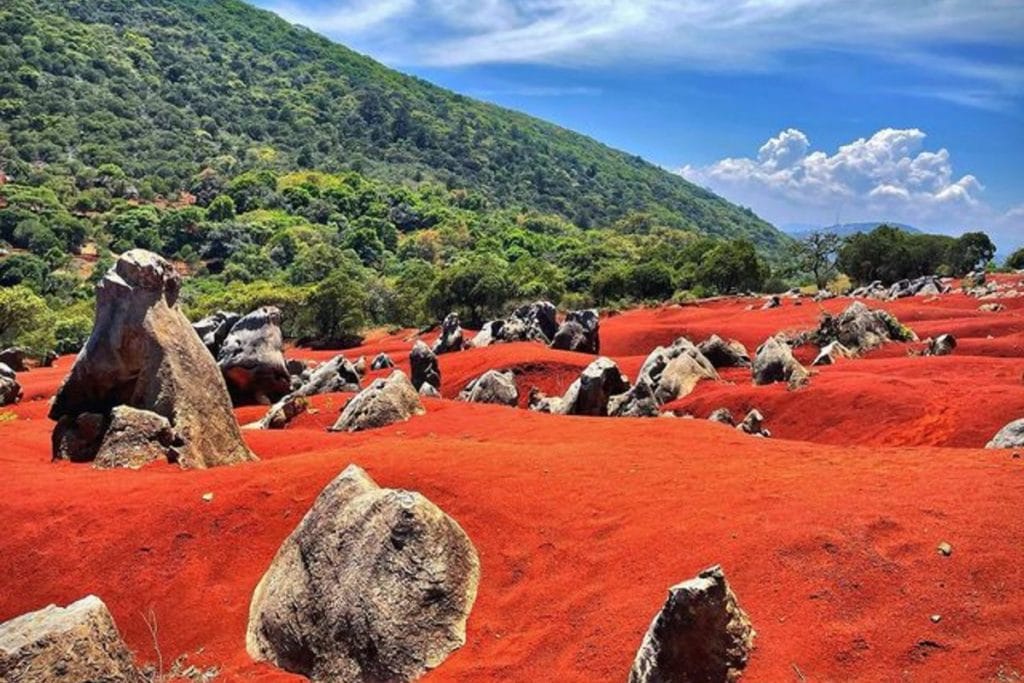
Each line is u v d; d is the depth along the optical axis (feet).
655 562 37.70
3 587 46.62
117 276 68.54
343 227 513.04
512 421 74.95
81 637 32.89
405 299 298.56
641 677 29.73
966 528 34.24
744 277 307.78
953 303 191.83
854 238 320.50
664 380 113.60
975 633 28.73
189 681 38.14
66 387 68.39
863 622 30.40
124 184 506.48
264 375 118.21
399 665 35.12
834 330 132.67
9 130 538.88
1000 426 73.00
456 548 39.70
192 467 62.59
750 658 29.89
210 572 45.39
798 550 35.06
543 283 303.07
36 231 388.16
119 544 48.14
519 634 36.19
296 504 49.32
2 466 62.54
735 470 48.24
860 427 83.66
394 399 82.33
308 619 38.04
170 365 66.74
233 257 423.64
